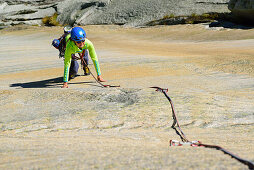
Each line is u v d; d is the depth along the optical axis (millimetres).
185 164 1454
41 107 3658
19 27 36125
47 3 41562
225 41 16312
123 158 1620
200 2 29766
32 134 2666
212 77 6070
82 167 1477
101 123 2986
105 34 25812
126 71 7262
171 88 4879
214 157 1599
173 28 25516
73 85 5809
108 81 6016
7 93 4516
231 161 1503
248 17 23484
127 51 13109
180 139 2486
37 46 17031
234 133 2707
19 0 42375
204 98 3904
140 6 32469
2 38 28031
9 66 9836
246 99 3990
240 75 6156
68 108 3553
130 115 3213
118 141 2338
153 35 23438
